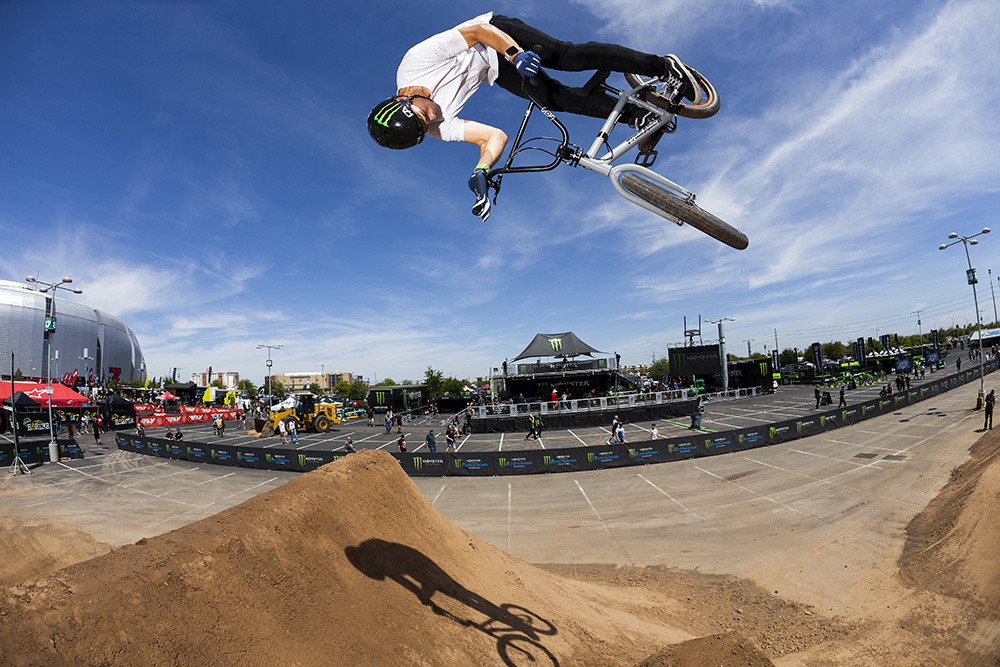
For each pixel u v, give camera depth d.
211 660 4.32
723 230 3.15
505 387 47.31
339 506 7.22
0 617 3.62
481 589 7.67
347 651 5.14
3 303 107.44
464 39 3.10
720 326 50.09
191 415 52.94
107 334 134.75
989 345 71.50
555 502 17.86
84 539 13.72
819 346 62.78
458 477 22.59
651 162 3.66
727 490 17.73
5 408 34.78
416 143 3.06
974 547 10.35
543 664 6.36
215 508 17.72
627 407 37.12
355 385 87.25
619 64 3.07
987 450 17.06
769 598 10.19
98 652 3.79
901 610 9.18
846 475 17.95
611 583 11.22
